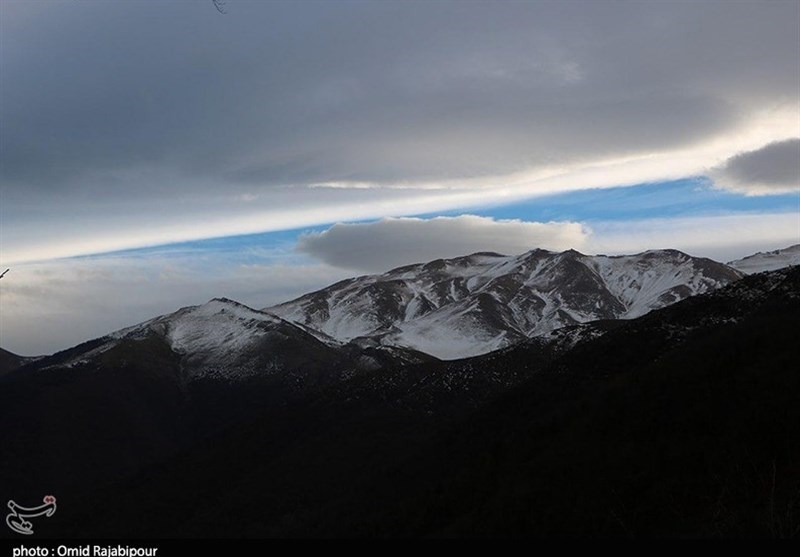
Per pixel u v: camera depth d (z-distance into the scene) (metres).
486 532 43.78
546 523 41.78
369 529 56.12
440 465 67.25
